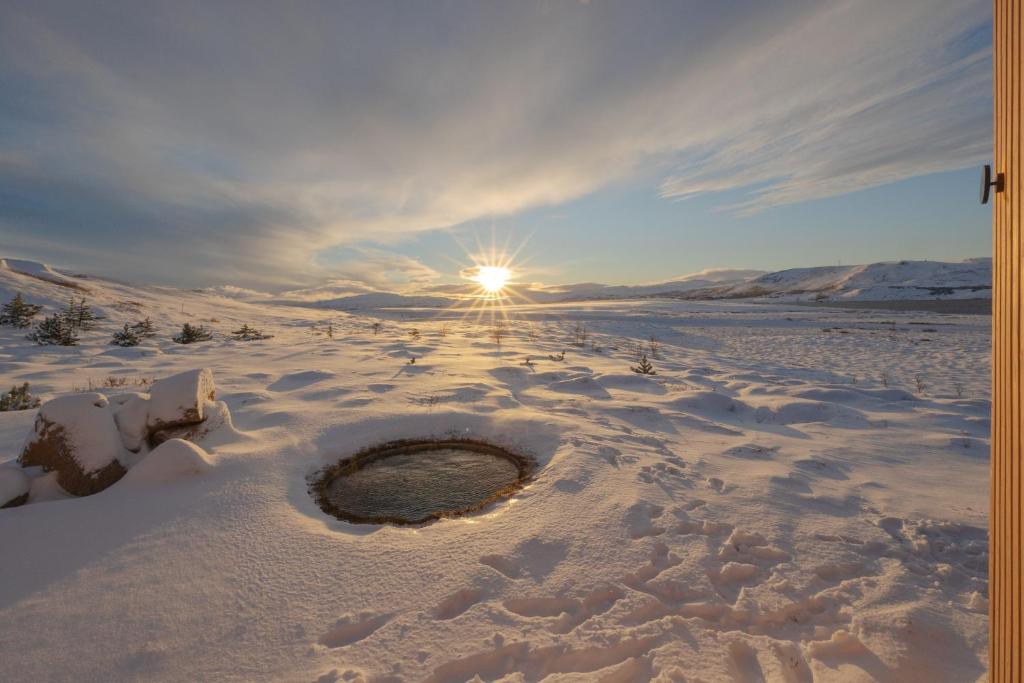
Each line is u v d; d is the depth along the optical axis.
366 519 3.73
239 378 8.54
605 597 2.65
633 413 6.53
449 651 2.25
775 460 4.84
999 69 1.91
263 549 3.15
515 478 4.57
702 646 2.28
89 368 9.58
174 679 2.13
